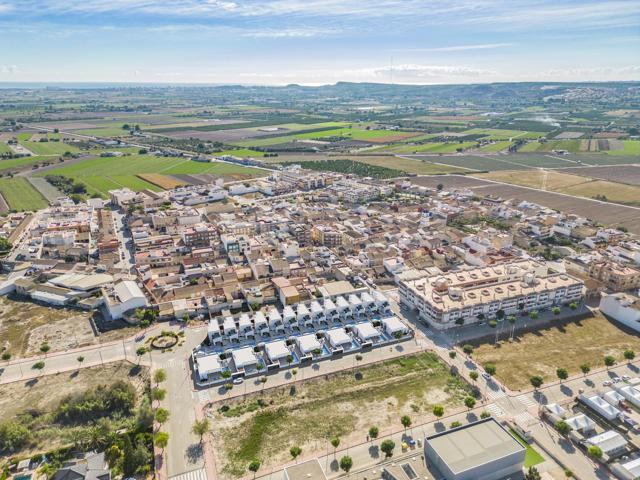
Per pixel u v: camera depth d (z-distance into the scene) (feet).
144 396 617.62
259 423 574.97
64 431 561.02
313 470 472.44
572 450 529.45
